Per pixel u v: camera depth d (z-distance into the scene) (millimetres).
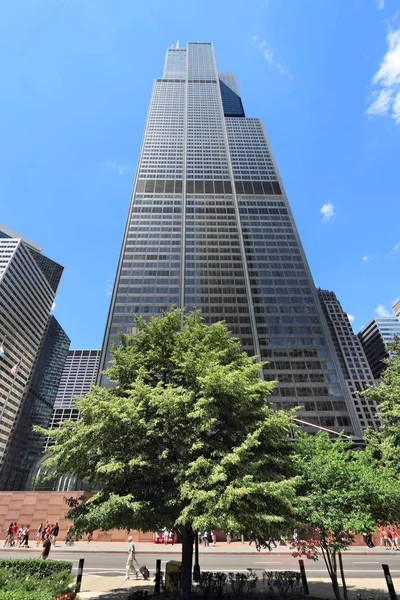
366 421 139875
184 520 10086
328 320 174125
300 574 13211
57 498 32906
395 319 175000
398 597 11914
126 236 108875
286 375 85938
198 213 117688
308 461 12977
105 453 11656
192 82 172000
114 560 21641
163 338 15758
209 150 140000
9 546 26094
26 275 152000
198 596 11695
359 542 29094
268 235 113812
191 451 11281
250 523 11000
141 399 12430
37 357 185500
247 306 97250
